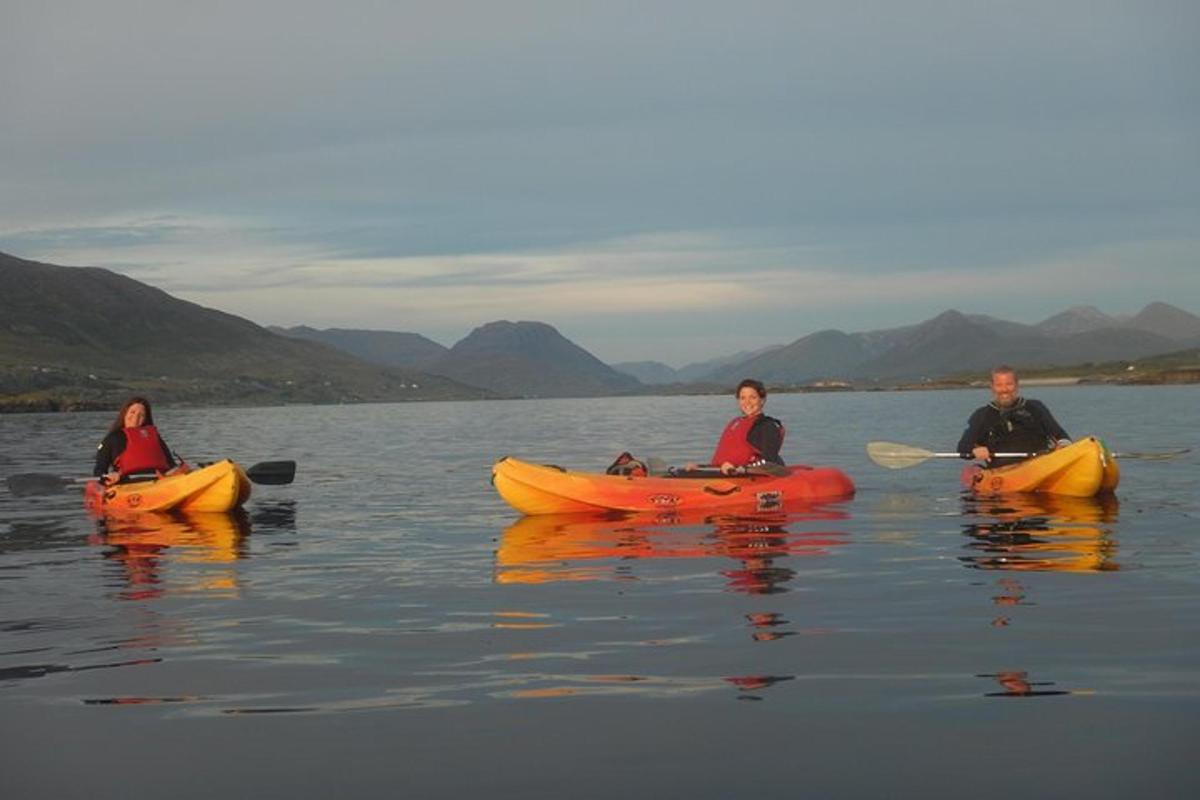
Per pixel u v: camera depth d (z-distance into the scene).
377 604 8.37
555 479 14.17
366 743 5.14
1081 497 14.55
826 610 7.75
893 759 4.83
